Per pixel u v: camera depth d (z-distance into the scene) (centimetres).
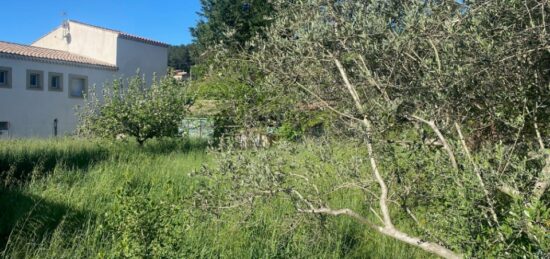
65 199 611
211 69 449
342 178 405
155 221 375
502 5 314
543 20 300
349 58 364
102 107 1348
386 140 350
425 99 325
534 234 265
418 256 464
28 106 2441
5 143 1158
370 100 347
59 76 2584
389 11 350
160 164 938
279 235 464
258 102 434
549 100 346
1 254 445
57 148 1085
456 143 333
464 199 297
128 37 2934
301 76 388
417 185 366
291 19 389
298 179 414
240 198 385
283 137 445
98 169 812
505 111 346
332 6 354
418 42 331
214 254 446
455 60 308
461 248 311
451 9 320
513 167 304
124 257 365
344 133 407
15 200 609
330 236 480
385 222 361
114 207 423
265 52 388
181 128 1402
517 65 326
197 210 414
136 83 1425
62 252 450
